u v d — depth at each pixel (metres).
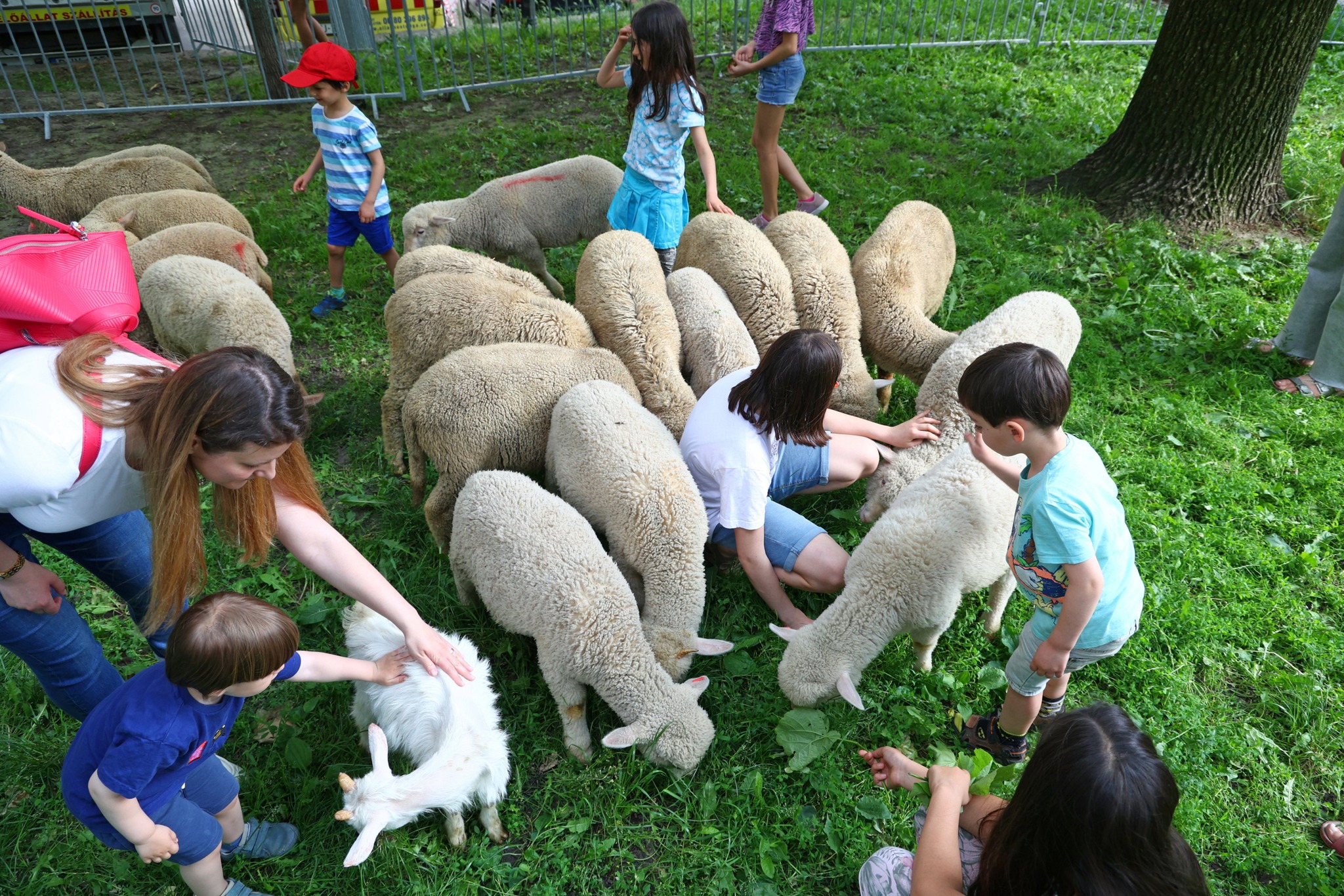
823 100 9.34
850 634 3.23
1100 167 7.29
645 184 5.35
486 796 2.87
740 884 2.88
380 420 5.00
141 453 2.16
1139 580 2.76
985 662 3.63
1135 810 1.68
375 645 3.08
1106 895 1.71
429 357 4.37
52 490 2.03
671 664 3.27
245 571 3.94
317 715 3.35
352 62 5.39
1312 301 5.11
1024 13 12.10
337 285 6.00
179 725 2.26
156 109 9.37
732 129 8.69
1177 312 5.66
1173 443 4.66
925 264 5.10
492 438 3.83
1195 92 6.61
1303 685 3.38
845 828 2.98
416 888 2.81
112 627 3.64
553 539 3.25
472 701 2.97
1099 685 3.51
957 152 8.27
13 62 11.25
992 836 2.01
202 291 4.67
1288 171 7.38
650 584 3.48
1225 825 2.97
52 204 6.46
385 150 8.49
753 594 3.88
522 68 10.06
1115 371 5.19
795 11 5.82
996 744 3.21
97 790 2.19
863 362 4.73
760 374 3.40
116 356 2.26
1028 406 2.42
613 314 4.38
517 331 4.30
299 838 2.96
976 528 3.19
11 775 3.08
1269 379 5.12
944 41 11.11
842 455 4.11
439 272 4.73
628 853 2.93
